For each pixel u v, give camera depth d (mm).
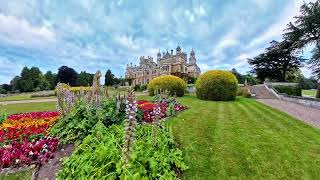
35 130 6949
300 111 15164
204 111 12828
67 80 77750
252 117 11195
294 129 8336
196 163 4812
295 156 5289
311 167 4703
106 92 9266
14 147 5371
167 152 4699
